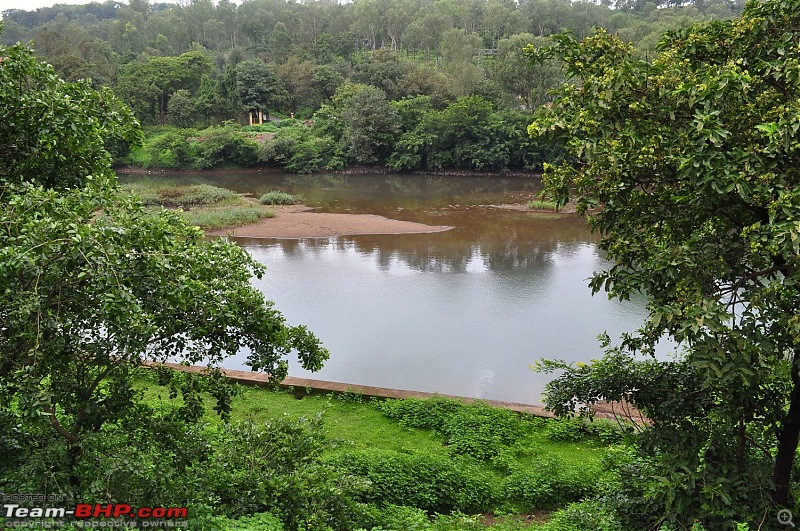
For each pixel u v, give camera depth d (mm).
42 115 6547
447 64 73062
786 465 5352
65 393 5293
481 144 56812
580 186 5406
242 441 6844
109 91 7867
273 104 75188
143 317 4977
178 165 60469
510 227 33344
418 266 25844
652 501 5594
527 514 8938
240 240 30344
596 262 26297
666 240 5605
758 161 4602
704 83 4832
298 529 6129
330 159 60562
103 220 4824
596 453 10586
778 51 5094
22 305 4457
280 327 6637
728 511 4906
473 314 19953
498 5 93688
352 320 19438
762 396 5465
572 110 5457
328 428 11203
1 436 5652
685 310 4570
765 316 4895
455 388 14961
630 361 6539
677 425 5914
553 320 19391
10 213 5035
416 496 8789
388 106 60719
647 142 5078
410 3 100812
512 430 11359
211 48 108000
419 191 47781
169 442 5965
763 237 4496
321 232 32031
